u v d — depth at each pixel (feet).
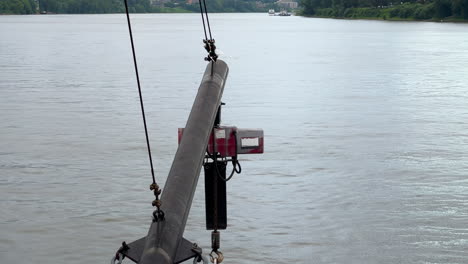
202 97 22.43
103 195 53.72
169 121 86.07
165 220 17.51
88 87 123.44
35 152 67.87
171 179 18.92
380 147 69.92
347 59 194.29
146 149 69.21
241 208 50.42
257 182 56.70
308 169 60.75
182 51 230.27
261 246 43.80
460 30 391.86
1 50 236.02
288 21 636.48
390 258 42.16
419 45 263.49
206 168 26.50
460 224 47.16
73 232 46.24
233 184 56.08
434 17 530.27
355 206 50.85
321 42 289.53
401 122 85.10
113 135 76.33
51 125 82.53
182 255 17.75
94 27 472.85
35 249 43.80
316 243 44.27
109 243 44.80
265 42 290.56
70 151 68.28
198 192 53.93
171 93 114.73
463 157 65.67
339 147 69.82
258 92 116.06
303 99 106.63
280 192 54.08
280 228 46.57
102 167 61.98
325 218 48.42
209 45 25.17
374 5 637.71
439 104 101.14
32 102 102.89
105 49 242.58
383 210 49.83
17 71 156.15
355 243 44.29
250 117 89.51
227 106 99.50
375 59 193.88
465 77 141.90
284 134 76.69
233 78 140.36
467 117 88.94
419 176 58.70
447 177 58.34
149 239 16.90
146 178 58.59
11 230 46.44
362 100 105.81
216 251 25.11
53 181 57.52
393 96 110.93
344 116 89.76
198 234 45.75
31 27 467.52
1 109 95.66
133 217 48.96
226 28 463.83
